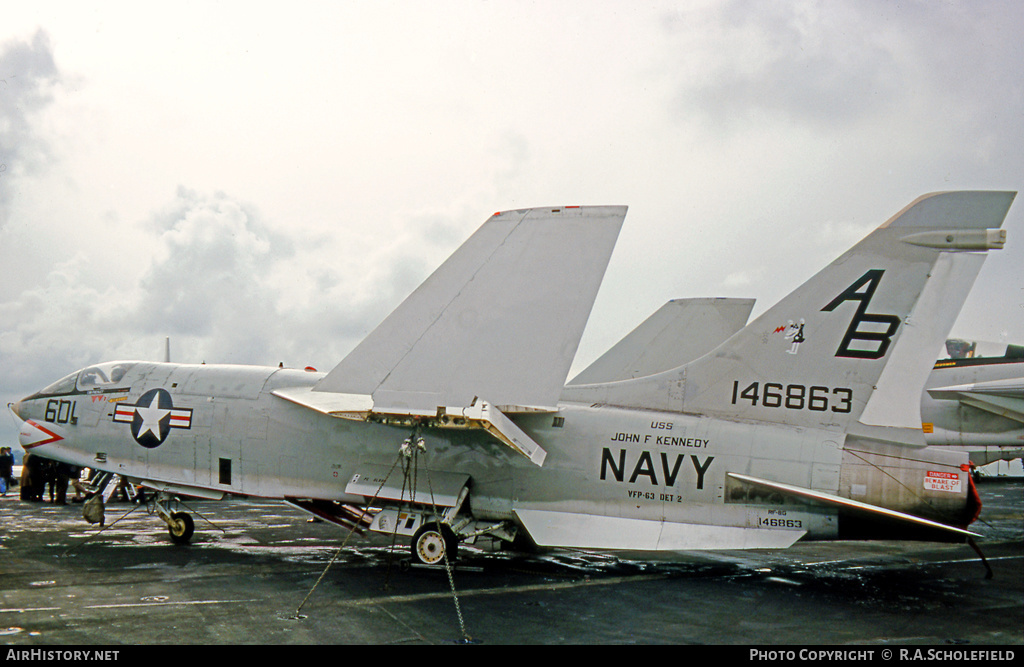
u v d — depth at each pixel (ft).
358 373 29.66
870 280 26.91
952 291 26.00
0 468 62.75
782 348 27.86
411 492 28.17
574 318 27.40
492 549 30.94
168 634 19.06
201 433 33.86
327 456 31.76
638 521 27.89
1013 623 21.17
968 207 25.95
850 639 19.33
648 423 28.53
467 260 29.89
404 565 30.12
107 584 25.59
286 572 28.19
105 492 36.86
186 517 35.65
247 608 22.11
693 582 27.45
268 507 56.90
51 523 43.37
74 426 36.76
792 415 27.40
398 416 27.14
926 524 23.52
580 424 29.22
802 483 25.95
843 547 38.81
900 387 26.25
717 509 26.96
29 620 20.45
